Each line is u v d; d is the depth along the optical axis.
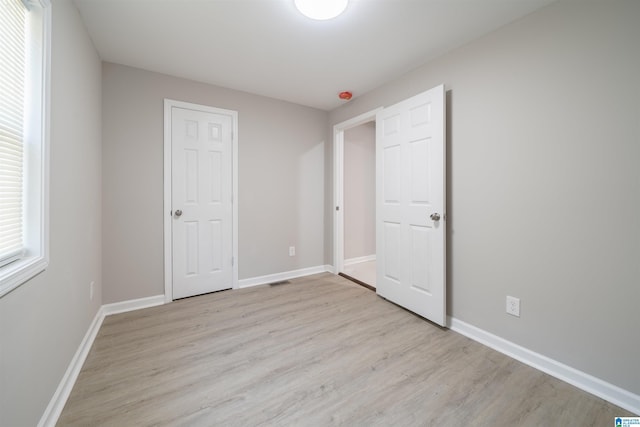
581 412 1.33
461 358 1.77
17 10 1.11
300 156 3.52
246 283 3.16
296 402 1.37
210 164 2.88
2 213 1.02
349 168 4.14
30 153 1.18
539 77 1.67
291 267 3.50
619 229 1.40
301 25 1.87
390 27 1.88
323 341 1.96
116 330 2.10
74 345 1.57
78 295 1.66
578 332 1.53
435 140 2.16
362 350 1.85
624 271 1.38
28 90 1.18
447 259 2.21
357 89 2.97
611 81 1.41
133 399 1.38
